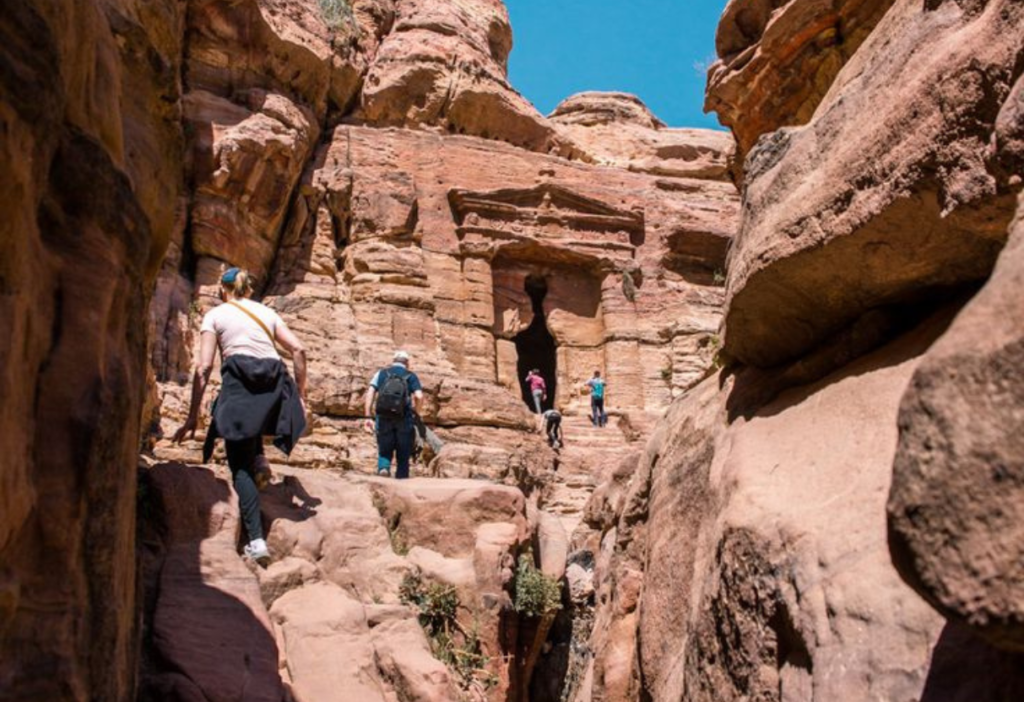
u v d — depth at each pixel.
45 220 3.93
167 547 7.05
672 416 7.65
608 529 10.72
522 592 8.66
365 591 8.07
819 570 3.84
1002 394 2.21
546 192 28.23
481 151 28.23
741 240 5.73
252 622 6.60
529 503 10.54
